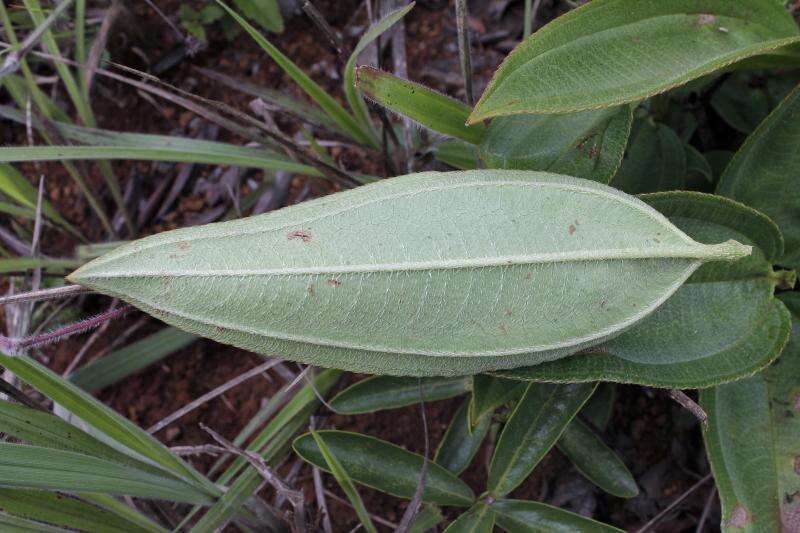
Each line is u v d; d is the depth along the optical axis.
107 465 0.19
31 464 0.18
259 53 0.33
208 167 0.32
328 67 0.32
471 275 0.17
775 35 0.19
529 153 0.21
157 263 0.17
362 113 0.26
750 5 0.19
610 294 0.17
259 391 0.29
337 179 0.25
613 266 0.17
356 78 0.21
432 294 0.17
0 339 0.19
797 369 0.21
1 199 0.30
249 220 0.17
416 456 0.23
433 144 0.26
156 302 0.17
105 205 0.32
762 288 0.20
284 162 0.26
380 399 0.25
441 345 0.18
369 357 0.18
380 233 0.17
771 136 0.21
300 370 0.28
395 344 0.18
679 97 0.26
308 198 0.30
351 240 0.17
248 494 0.23
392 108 0.21
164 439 0.29
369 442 0.24
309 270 0.17
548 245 0.17
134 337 0.30
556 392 0.22
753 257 0.20
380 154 0.27
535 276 0.17
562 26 0.18
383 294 0.17
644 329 0.20
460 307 0.17
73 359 0.30
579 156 0.21
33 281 0.28
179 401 0.30
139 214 0.32
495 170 0.18
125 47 0.33
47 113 0.28
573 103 0.18
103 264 0.17
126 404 0.30
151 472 0.22
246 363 0.30
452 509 0.27
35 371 0.20
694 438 0.27
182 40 0.33
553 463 0.27
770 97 0.25
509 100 0.18
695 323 0.20
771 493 0.20
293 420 0.26
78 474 0.19
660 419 0.27
